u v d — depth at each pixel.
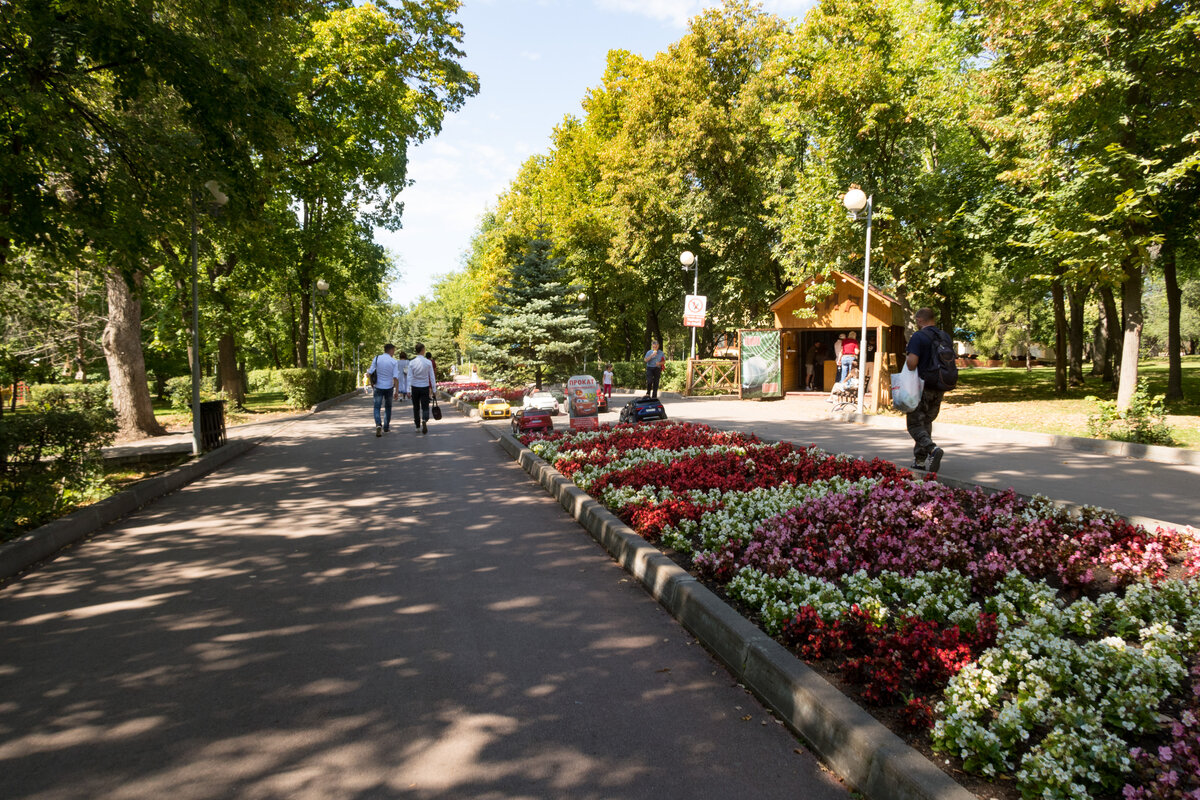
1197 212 17.41
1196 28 11.86
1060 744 2.51
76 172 9.07
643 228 32.84
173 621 4.69
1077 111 13.30
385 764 2.99
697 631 4.34
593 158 39.78
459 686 3.72
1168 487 7.69
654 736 3.20
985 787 2.55
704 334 41.28
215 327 23.59
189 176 10.29
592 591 5.25
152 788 2.83
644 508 6.60
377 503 8.57
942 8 20.20
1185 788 2.33
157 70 9.23
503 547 6.51
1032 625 3.63
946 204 20.97
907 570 4.69
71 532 6.84
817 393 26.19
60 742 3.20
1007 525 5.62
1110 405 11.09
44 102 8.14
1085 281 15.65
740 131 29.77
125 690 3.71
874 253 20.11
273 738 3.22
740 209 30.88
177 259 12.27
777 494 6.90
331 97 18.34
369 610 4.88
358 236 27.58
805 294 23.84
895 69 19.30
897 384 8.46
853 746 2.79
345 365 62.00
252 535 7.03
